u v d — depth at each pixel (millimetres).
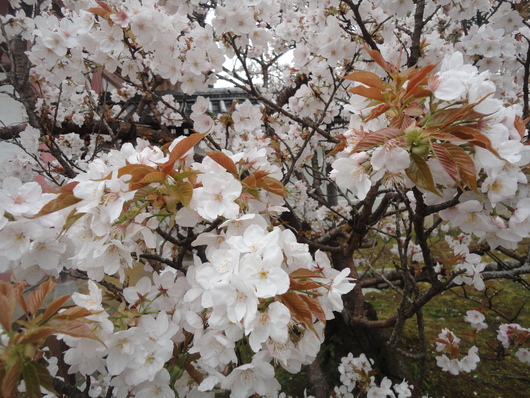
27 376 327
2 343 321
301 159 1086
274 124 1091
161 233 564
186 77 781
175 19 719
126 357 425
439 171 375
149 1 666
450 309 1513
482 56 935
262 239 373
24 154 1021
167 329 451
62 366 749
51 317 353
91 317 406
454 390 1064
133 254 596
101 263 416
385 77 913
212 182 403
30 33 949
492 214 457
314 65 943
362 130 426
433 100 377
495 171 377
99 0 708
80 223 427
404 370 1072
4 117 1290
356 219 856
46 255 448
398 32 1056
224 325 353
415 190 431
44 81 1059
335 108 991
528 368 1138
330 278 432
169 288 508
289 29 1055
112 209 384
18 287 345
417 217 465
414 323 1405
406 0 782
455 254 662
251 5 703
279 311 334
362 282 1190
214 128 1018
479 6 850
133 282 1003
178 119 1360
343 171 426
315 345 386
